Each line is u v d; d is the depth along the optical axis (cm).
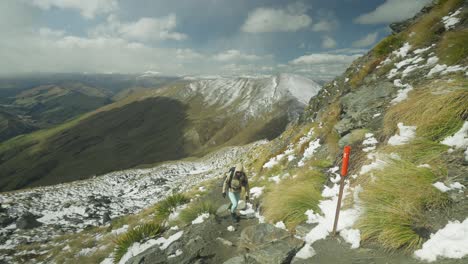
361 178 537
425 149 469
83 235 1806
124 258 705
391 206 405
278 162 1148
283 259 432
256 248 503
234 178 696
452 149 440
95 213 3059
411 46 1012
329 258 399
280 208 606
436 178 407
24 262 1479
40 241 1936
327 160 758
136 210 3234
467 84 505
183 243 619
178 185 4256
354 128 786
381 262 350
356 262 367
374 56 1233
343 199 525
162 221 1034
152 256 592
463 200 358
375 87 898
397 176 443
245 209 777
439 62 745
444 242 318
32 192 4444
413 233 358
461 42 707
